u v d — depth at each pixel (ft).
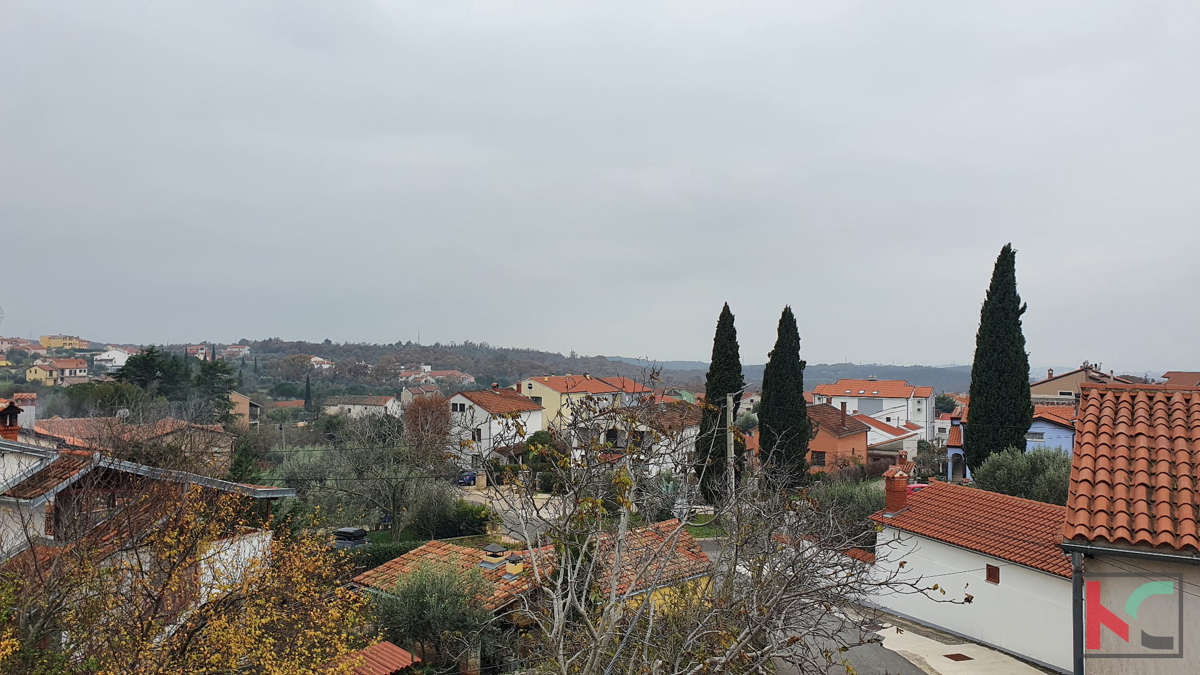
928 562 60.95
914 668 49.21
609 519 31.91
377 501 100.58
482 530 103.60
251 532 49.85
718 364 108.78
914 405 239.50
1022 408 93.50
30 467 43.93
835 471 129.80
